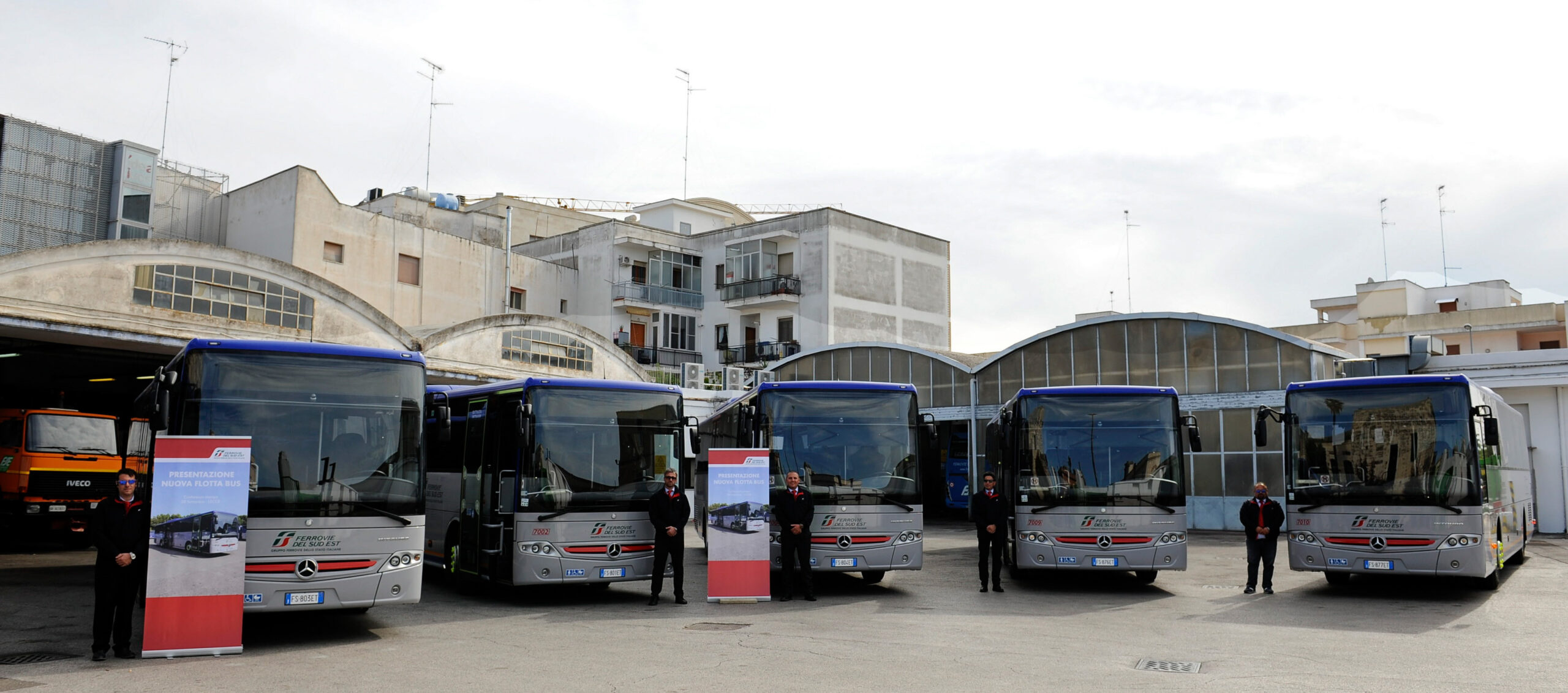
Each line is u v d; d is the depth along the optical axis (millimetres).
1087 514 16250
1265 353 30703
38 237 37594
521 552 14125
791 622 13000
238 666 9930
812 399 16266
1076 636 11859
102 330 21562
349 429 11570
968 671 9633
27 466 22859
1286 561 21969
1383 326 60875
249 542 10867
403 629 12352
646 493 14992
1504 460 17547
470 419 16391
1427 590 16516
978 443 35938
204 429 10992
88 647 11023
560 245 57125
